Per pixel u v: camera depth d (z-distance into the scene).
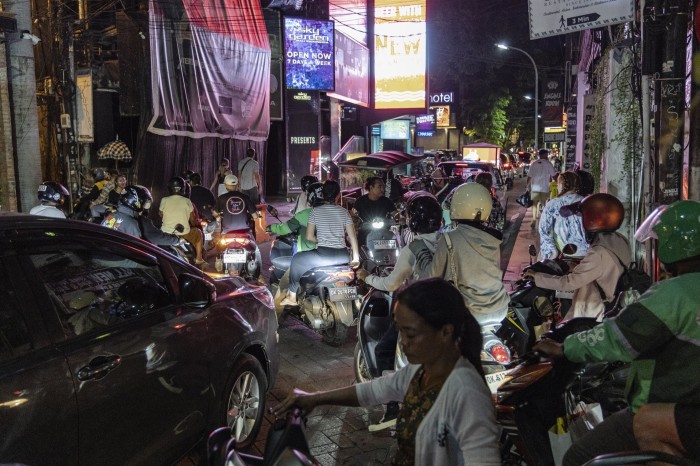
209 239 10.59
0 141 11.75
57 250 3.29
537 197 15.99
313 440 4.68
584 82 20.48
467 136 52.38
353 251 6.99
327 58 24.27
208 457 2.29
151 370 3.49
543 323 4.86
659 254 2.60
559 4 8.41
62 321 3.15
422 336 2.00
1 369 2.77
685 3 7.35
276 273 8.62
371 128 35.44
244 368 4.39
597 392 3.35
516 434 3.14
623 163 10.18
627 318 2.45
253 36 20.39
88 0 19.28
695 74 7.13
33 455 2.80
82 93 15.73
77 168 15.93
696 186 7.20
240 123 19.62
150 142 15.59
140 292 3.66
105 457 3.18
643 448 2.50
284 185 28.28
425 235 4.54
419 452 2.02
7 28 10.96
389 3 30.45
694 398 2.41
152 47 15.17
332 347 6.91
